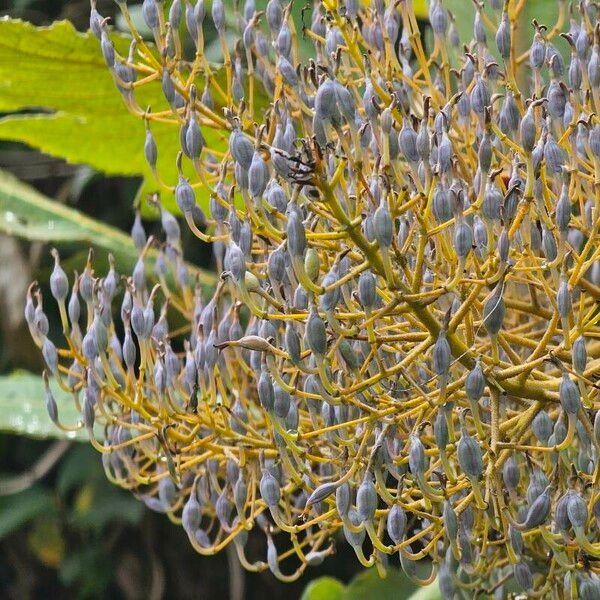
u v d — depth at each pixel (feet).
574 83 1.99
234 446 2.08
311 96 2.08
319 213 1.94
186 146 1.98
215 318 2.02
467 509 1.96
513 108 1.97
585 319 1.93
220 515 2.04
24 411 2.46
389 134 1.90
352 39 2.07
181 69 2.17
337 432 1.99
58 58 2.42
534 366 1.91
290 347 1.90
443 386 1.88
